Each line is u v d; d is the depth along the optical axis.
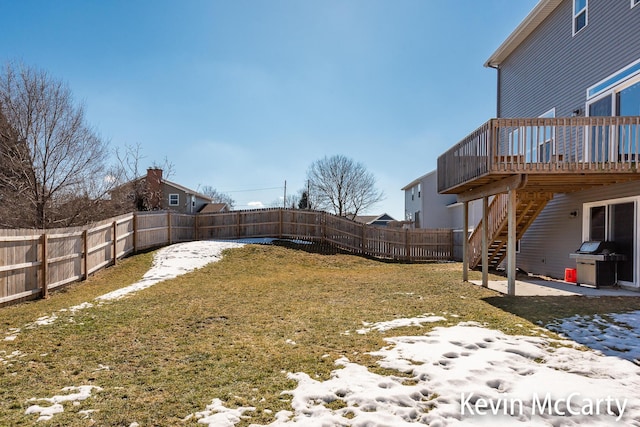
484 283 8.37
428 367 3.56
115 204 18.64
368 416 2.73
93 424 2.70
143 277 9.72
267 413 2.81
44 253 7.58
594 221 8.94
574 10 9.60
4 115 14.01
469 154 7.86
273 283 9.05
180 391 3.22
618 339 4.37
